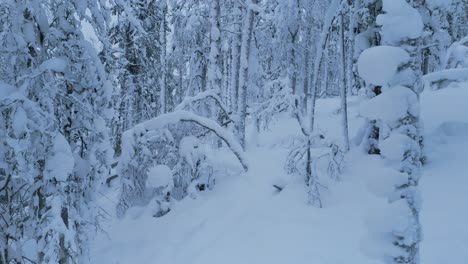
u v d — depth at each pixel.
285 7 21.41
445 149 9.43
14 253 5.95
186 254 7.74
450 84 14.67
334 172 8.95
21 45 5.73
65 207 6.09
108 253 8.49
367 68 3.20
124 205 10.19
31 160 5.55
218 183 10.60
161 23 20.48
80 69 6.54
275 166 10.86
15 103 5.29
